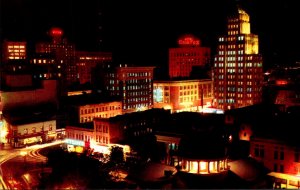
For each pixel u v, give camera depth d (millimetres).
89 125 165000
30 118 173750
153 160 123312
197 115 161250
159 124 154000
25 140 164750
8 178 116875
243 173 95875
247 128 129125
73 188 96562
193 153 88312
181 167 92062
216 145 89312
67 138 165875
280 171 107312
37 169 125875
